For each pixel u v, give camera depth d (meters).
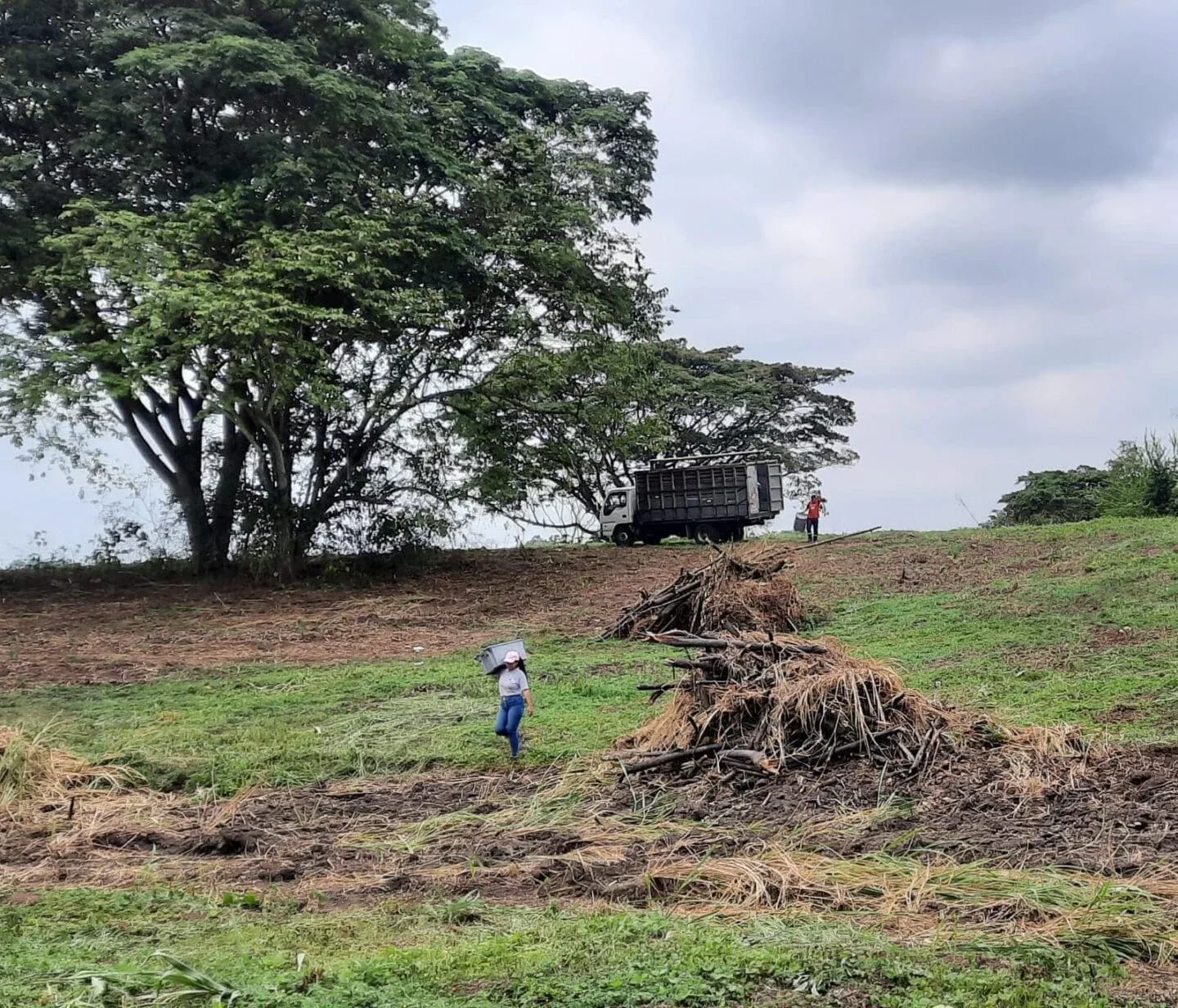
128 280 23.55
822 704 10.84
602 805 10.27
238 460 30.00
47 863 9.12
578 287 30.14
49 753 12.15
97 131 25.84
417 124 28.45
